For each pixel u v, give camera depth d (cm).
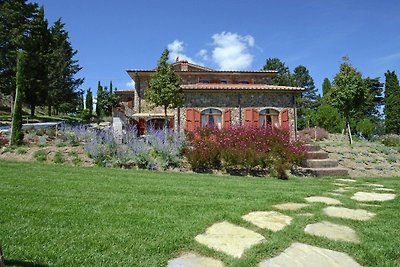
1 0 2844
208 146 1210
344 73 1898
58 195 594
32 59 2981
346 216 531
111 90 4719
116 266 319
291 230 438
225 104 2088
